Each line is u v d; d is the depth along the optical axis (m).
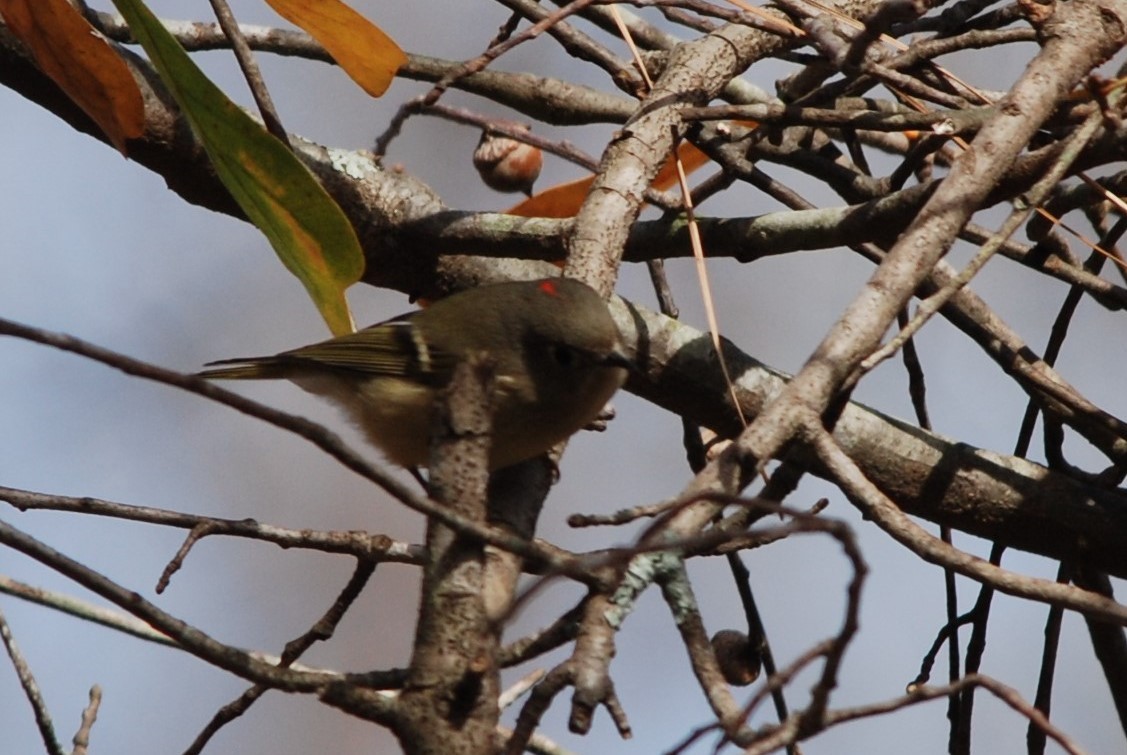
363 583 6.59
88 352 4.14
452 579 4.89
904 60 8.52
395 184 9.73
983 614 8.44
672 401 9.27
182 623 4.84
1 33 8.86
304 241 7.05
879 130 7.98
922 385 9.35
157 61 6.66
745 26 8.70
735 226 8.74
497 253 9.55
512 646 5.34
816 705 4.48
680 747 4.82
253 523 6.62
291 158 6.76
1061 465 8.85
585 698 4.86
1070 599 5.41
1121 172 8.75
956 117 7.83
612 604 5.30
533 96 10.51
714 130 8.93
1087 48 7.19
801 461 6.24
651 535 4.67
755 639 8.04
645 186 8.42
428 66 10.49
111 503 6.69
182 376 4.22
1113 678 8.82
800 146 10.27
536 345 8.57
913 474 8.81
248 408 4.31
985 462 8.84
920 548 5.58
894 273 6.38
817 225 8.45
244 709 6.40
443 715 4.80
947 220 6.54
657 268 9.53
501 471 8.36
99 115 7.44
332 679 4.86
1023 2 7.42
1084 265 9.62
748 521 5.79
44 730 6.61
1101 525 8.68
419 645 4.89
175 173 9.41
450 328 9.09
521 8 9.45
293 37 10.30
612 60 9.38
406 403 9.23
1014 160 6.79
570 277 8.43
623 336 9.09
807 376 6.01
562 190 9.85
